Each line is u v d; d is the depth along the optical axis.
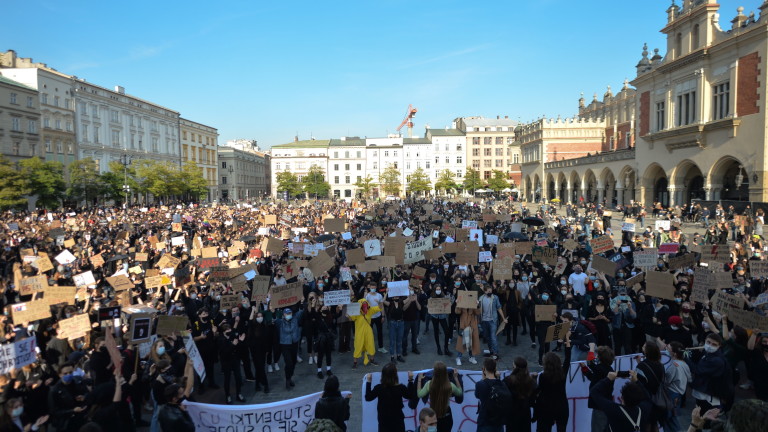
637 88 48.53
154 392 7.41
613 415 6.07
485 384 6.48
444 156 122.44
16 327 10.43
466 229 23.44
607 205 58.50
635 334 11.30
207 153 106.38
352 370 11.91
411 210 47.72
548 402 6.78
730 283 12.06
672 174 42.75
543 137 69.12
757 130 33.56
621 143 62.44
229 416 7.25
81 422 6.85
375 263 15.89
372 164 124.25
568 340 9.65
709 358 7.41
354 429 8.85
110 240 25.47
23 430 6.62
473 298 11.54
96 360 8.62
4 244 22.00
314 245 19.78
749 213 31.92
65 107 63.22
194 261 19.97
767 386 7.79
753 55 33.84
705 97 38.53
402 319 12.30
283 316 10.90
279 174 111.94
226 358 9.98
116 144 74.25
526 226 30.70
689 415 8.91
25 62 63.22
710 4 37.81
